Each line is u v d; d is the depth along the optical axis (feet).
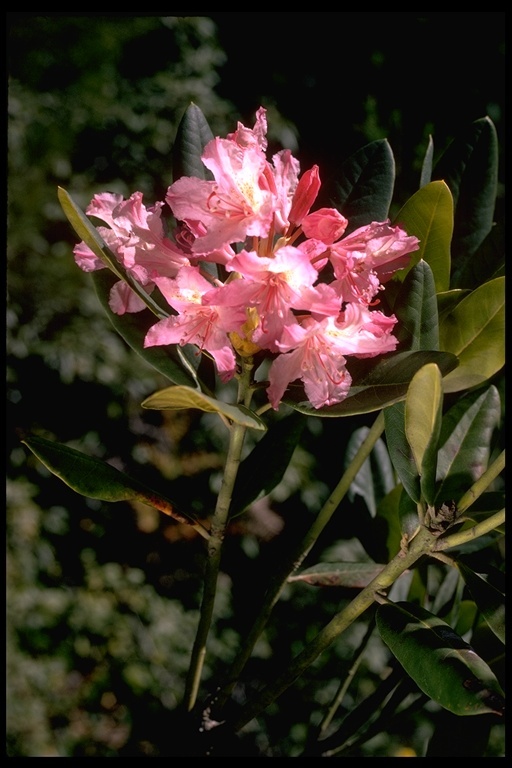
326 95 8.33
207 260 2.82
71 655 7.38
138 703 7.50
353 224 3.06
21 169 7.55
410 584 3.36
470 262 3.16
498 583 2.81
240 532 8.09
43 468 7.64
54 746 7.09
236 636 8.00
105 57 7.86
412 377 2.77
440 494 3.03
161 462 8.05
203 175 3.08
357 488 3.49
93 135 7.88
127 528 8.04
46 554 7.48
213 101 8.07
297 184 2.79
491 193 3.20
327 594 7.99
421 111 8.13
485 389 3.13
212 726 3.08
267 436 3.20
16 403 7.65
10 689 7.02
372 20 8.34
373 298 3.02
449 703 2.63
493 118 8.25
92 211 2.88
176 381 2.98
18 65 7.61
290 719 7.48
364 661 7.61
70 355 7.56
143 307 2.94
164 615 7.80
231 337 2.81
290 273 2.71
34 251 7.57
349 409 2.80
